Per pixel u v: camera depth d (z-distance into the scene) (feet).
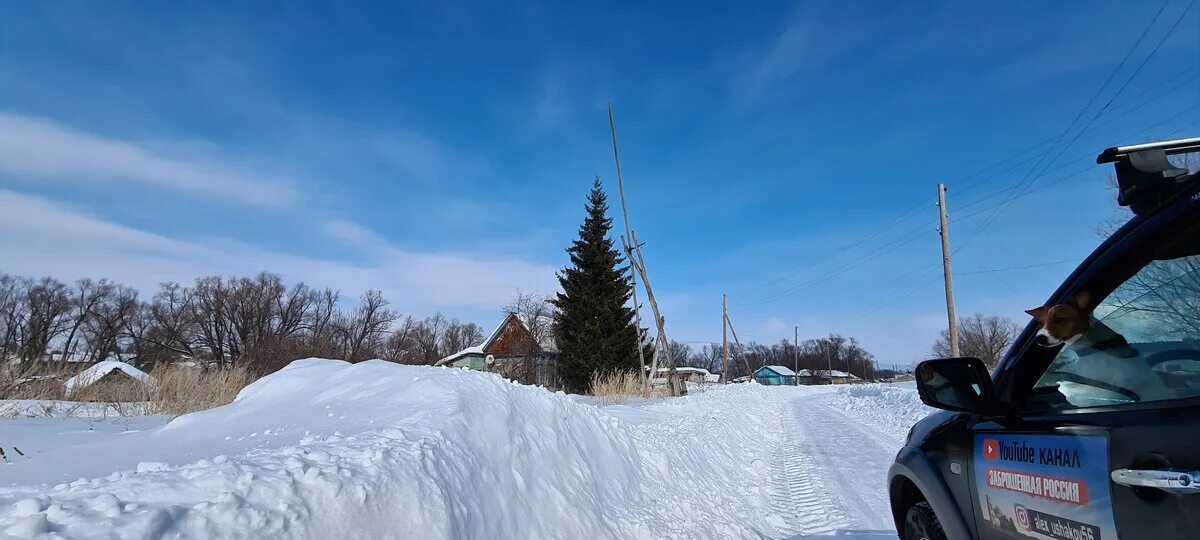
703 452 26.14
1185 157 6.26
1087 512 5.75
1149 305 5.94
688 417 33.19
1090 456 5.77
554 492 14.10
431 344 218.79
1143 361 5.86
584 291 113.91
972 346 205.98
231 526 7.29
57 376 34.58
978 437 8.01
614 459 18.61
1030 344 7.50
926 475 9.30
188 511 7.16
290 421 14.17
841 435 43.32
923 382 8.17
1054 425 6.46
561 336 116.37
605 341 108.37
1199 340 5.37
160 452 11.89
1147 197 6.18
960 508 8.43
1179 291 5.64
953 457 8.68
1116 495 5.38
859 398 87.66
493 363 106.63
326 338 126.31
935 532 9.23
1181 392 5.36
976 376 7.95
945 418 9.49
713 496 21.20
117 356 210.79
